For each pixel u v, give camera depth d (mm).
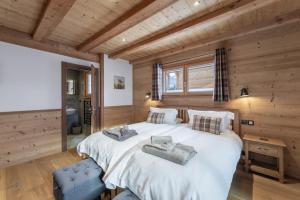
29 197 1846
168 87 3979
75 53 3539
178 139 2143
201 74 3375
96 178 1687
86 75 5188
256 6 1870
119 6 2021
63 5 1816
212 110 3051
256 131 2629
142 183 1337
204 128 2568
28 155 2859
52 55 3188
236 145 2143
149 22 2414
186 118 3453
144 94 4484
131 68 4793
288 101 2334
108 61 4117
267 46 2494
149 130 2666
